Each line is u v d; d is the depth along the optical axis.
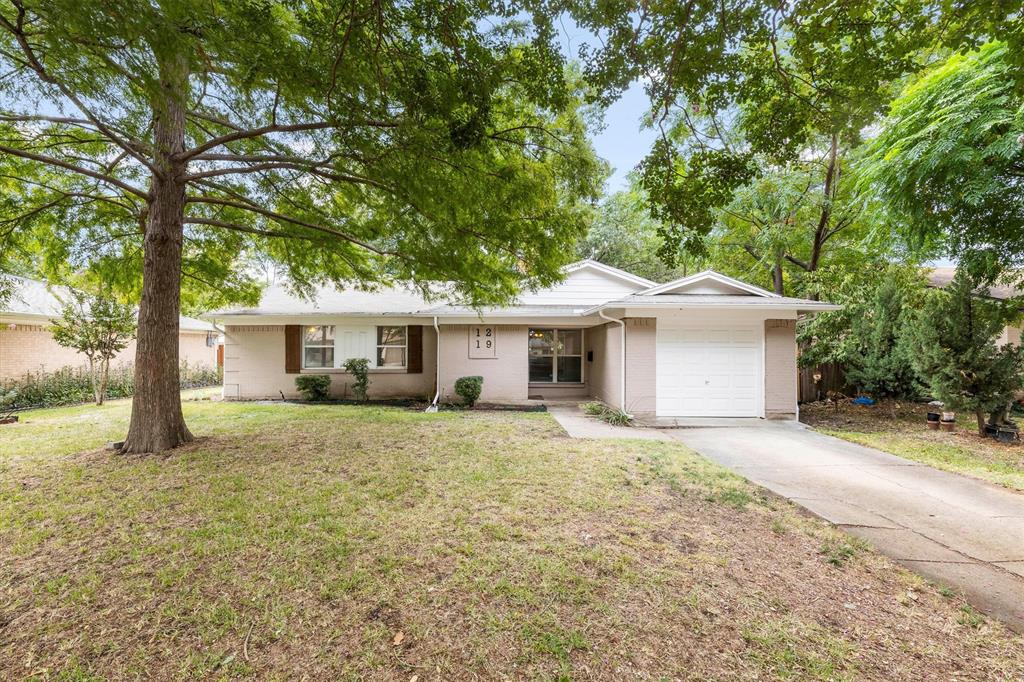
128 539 3.56
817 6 2.87
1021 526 4.05
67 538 3.58
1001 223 7.90
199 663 2.27
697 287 9.99
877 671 2.27
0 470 5.38
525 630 2.53
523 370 11.88
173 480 5.02
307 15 3.66
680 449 6.74
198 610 2.68
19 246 7.56
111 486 4.81
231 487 4.79
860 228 12.77
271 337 12.61
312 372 12.65
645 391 9.49
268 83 4.18
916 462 6.27
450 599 2.81
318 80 3.80
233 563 3.21
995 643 2.50
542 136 5.58
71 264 8.44
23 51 3.68
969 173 7.07
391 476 5.22
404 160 4.93
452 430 8.00
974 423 9.33
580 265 12.75
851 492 4.96
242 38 3.56
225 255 9.01
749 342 9.64
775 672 2.25
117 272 8.62
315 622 2.59
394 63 3.60
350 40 3.44
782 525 3.99
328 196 7.43
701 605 2.78
